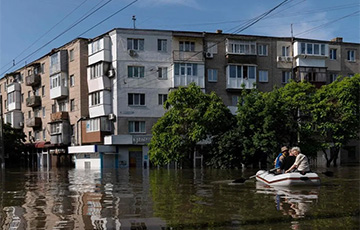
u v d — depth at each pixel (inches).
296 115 1374.3
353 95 1376.7
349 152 1782.7
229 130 1216.2
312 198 450.6
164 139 1225.4
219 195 490.9
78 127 1707.7
